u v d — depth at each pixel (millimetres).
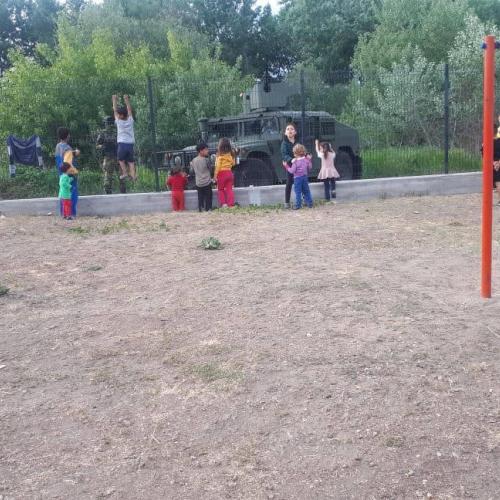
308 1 40125
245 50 45156
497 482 3137
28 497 3129
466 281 6398
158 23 31062
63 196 11258
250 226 10023
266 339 4965
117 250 8609
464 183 13641
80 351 4957
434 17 27422
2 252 8703
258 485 3170
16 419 3920
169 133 16516
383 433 3570
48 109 16938
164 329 5344
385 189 13156
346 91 15758
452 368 4344
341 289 6184
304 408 3879
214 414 3871
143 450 3520
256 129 13484
